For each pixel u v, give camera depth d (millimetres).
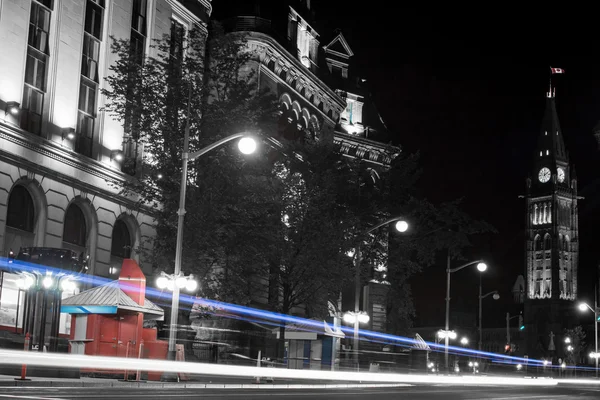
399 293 60781
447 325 62812
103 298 32031
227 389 29312
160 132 42438
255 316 53188
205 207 40438
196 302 42312
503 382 60125
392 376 50500
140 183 43500
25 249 33094
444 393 32031
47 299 32531
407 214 59000
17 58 40500
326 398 24578
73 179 43719
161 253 41750
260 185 45156
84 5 46031
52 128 42750
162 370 31109
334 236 48781
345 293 78625
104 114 47406
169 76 43125
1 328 38312
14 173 39531
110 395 22531
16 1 40531
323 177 50719
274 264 48438
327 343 53406
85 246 45344
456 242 60469
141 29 51438
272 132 45375
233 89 44062
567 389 44688
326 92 77312
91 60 46938
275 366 49406
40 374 30203
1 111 39062
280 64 67875
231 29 65000
